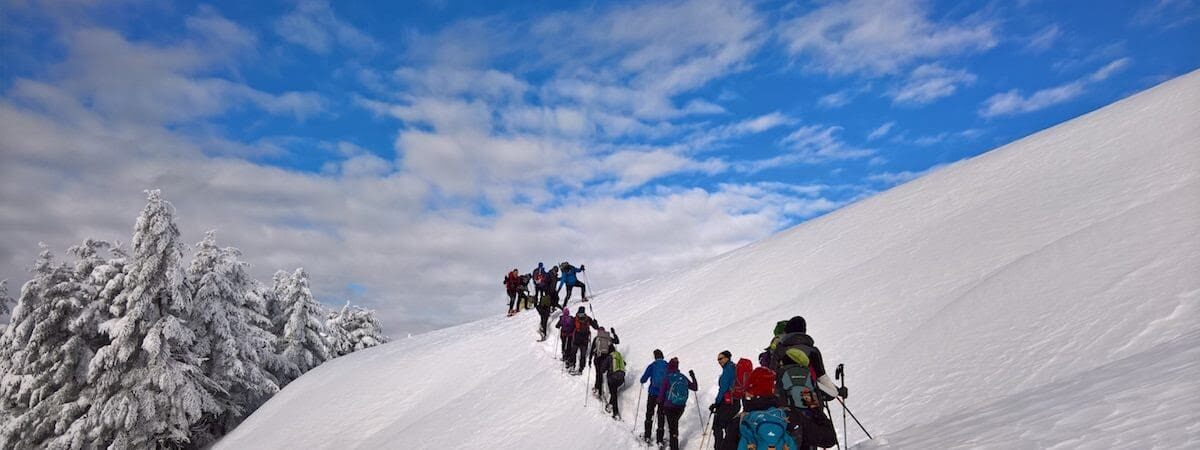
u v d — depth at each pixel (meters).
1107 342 6.94
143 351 25.75
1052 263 9.70
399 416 19.00
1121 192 11.52
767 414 5.55
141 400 24.38
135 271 25.83
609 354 13.11
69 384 25.92
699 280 19.45
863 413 8.56
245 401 30.69
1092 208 11.43
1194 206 9.16
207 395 26.55
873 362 9.90
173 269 25.34
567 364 16.17
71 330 26.16
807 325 12.20
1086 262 9.20
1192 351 5.28
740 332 13.07
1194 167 10.79
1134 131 14.52
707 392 11.73
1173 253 8.13
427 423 16.75
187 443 27.38
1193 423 3.71
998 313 9.12
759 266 17.80
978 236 12.73
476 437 14.56
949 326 9.56
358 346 50.88
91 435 24.09
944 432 6.07
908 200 17.91
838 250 16.19
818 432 5.82
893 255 13.91
